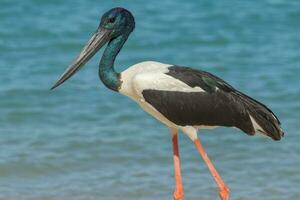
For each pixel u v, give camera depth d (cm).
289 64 1966
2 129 1547
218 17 2400
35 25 2283
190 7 2503
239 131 1530
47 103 1697
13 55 2047
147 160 1404
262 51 2091
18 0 2455
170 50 2127
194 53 2097
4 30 2248
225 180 1315
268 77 1873
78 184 1295
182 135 1517
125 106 1681
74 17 2373
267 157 1410
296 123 1577
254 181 1309
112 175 1334
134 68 1177
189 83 1153
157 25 2323
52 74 1897
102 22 1186
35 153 1420
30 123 1584
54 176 1330
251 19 2378
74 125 1573
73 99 1725
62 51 2100
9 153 1416
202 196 1252
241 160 1401
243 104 1142
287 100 1712
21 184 1293
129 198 1242
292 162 1384
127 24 1186
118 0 2556
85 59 1183
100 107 1675
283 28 2308
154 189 1276
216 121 1157
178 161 1165
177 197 1141
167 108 1153
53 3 2492
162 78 1154
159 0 2562
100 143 1473
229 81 1864
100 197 1244
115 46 1181
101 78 1180
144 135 1517
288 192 1262
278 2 2511
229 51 2103
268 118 1138
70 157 1408
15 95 1733
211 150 1446
